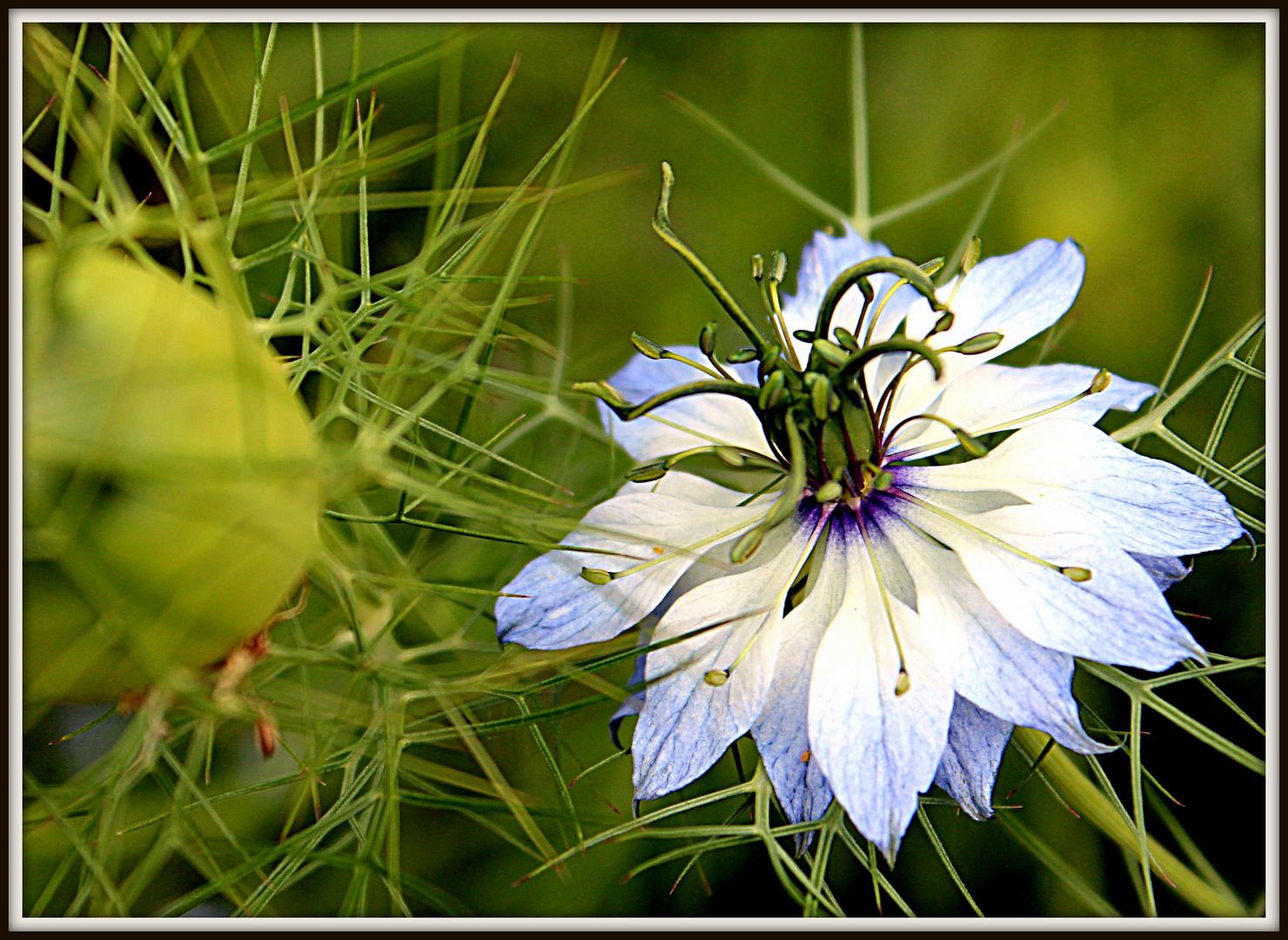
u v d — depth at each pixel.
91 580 0.23
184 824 0.25
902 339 0.25
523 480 0.28
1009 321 0.26
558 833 0.28
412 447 0.25
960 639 0.25
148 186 0.28
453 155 0.26
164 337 0.23
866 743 0.24
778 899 0.28
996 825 0.28
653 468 0.25
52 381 0.23
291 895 0.28
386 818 0.25
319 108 0.25
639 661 0.26
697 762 0.25
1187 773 0.28
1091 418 0.25
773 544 0.25
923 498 0.25
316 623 0.27
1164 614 0.24
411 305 0.25
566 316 0.28
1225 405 0.26
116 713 0.25
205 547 0.23
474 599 0.27
